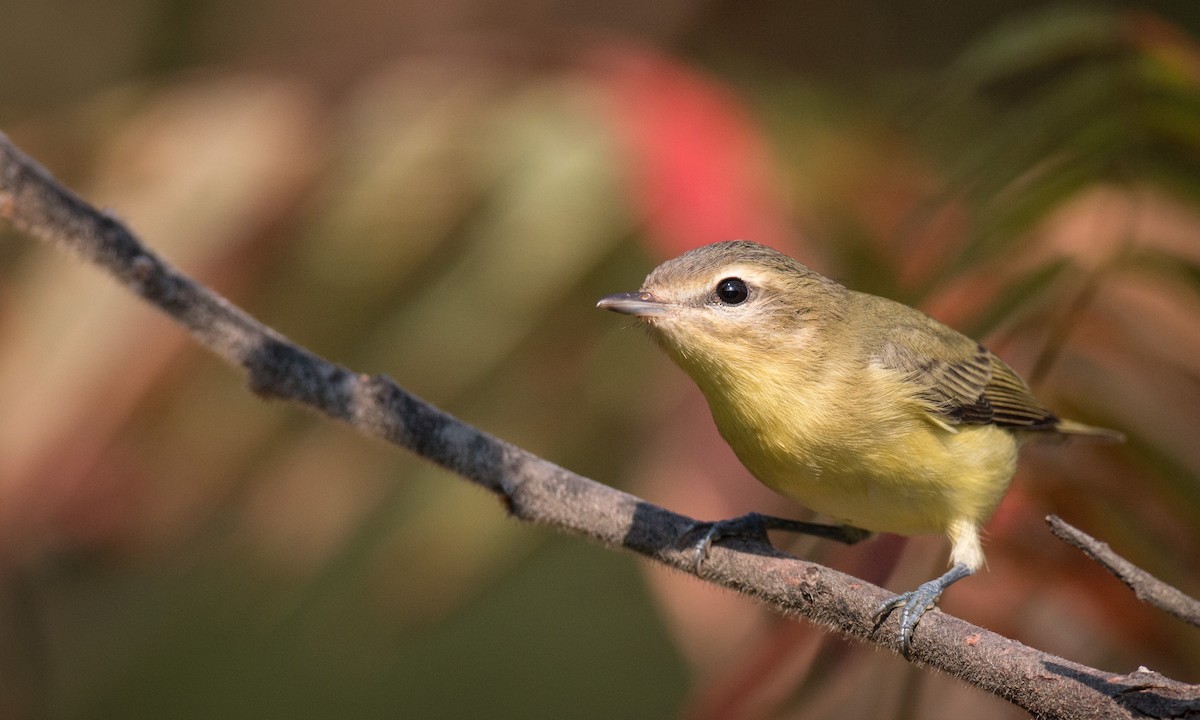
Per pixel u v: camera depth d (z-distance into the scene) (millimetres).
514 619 15484
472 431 6926
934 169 10133
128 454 8562
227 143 8938
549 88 8875
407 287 8734
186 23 14305
